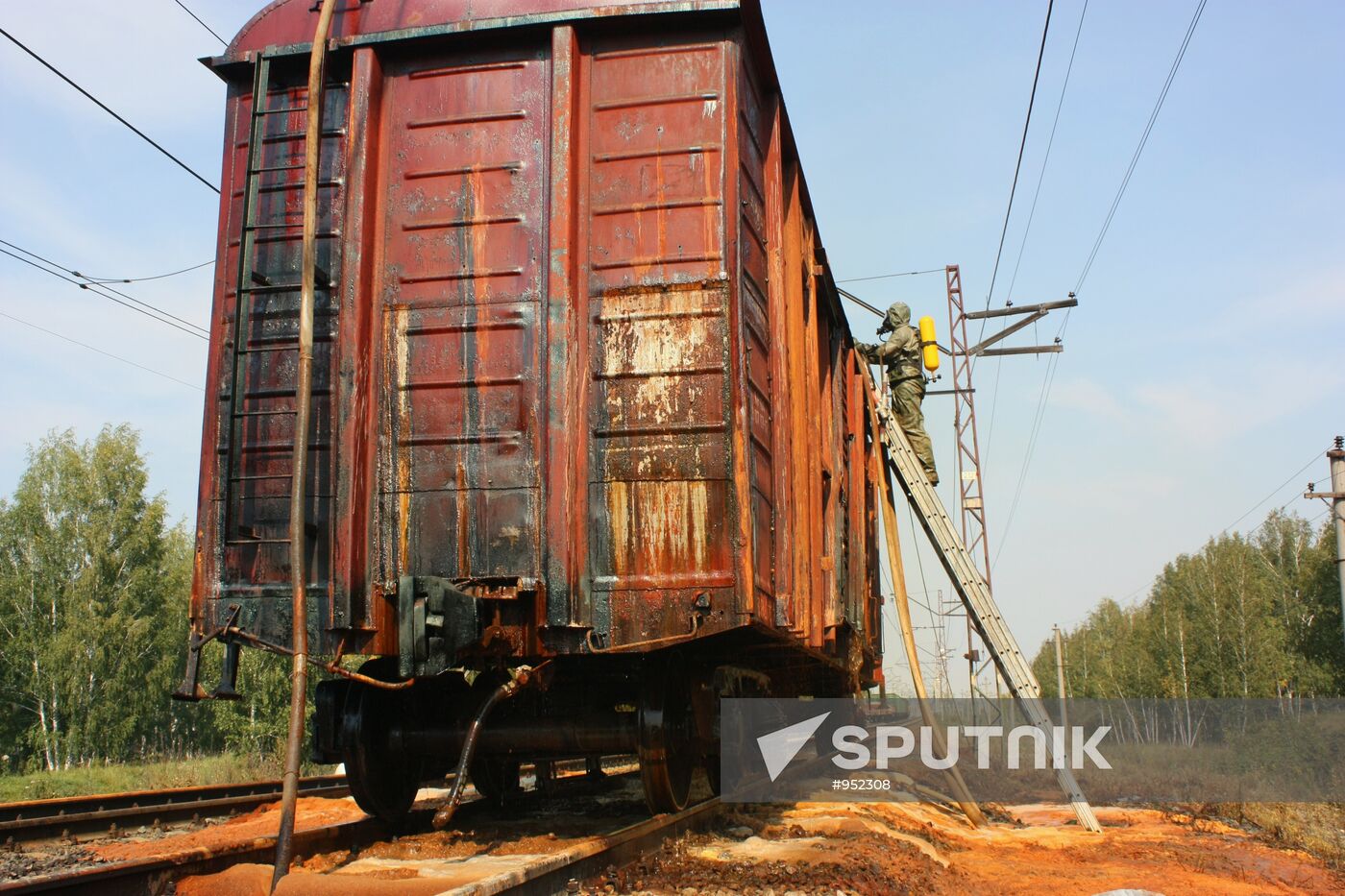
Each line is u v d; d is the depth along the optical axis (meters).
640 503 6.51
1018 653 12.02
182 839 8.37
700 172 6.78
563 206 6.71
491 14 7.07
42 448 40.72
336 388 6.73
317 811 10.21
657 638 6.36
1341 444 20.80
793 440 8.06
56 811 9.16
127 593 39.19
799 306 8.60
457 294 6.88
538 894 4.79
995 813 12.34
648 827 6.28
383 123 7.17
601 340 6.71
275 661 32.16
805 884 5.66
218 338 7.23
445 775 8.09
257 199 7.23
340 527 6.56
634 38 7.01
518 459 6.64
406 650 5.89
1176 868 8.33
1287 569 52.59
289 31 7.41
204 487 7.07
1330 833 11.67
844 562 11.50
